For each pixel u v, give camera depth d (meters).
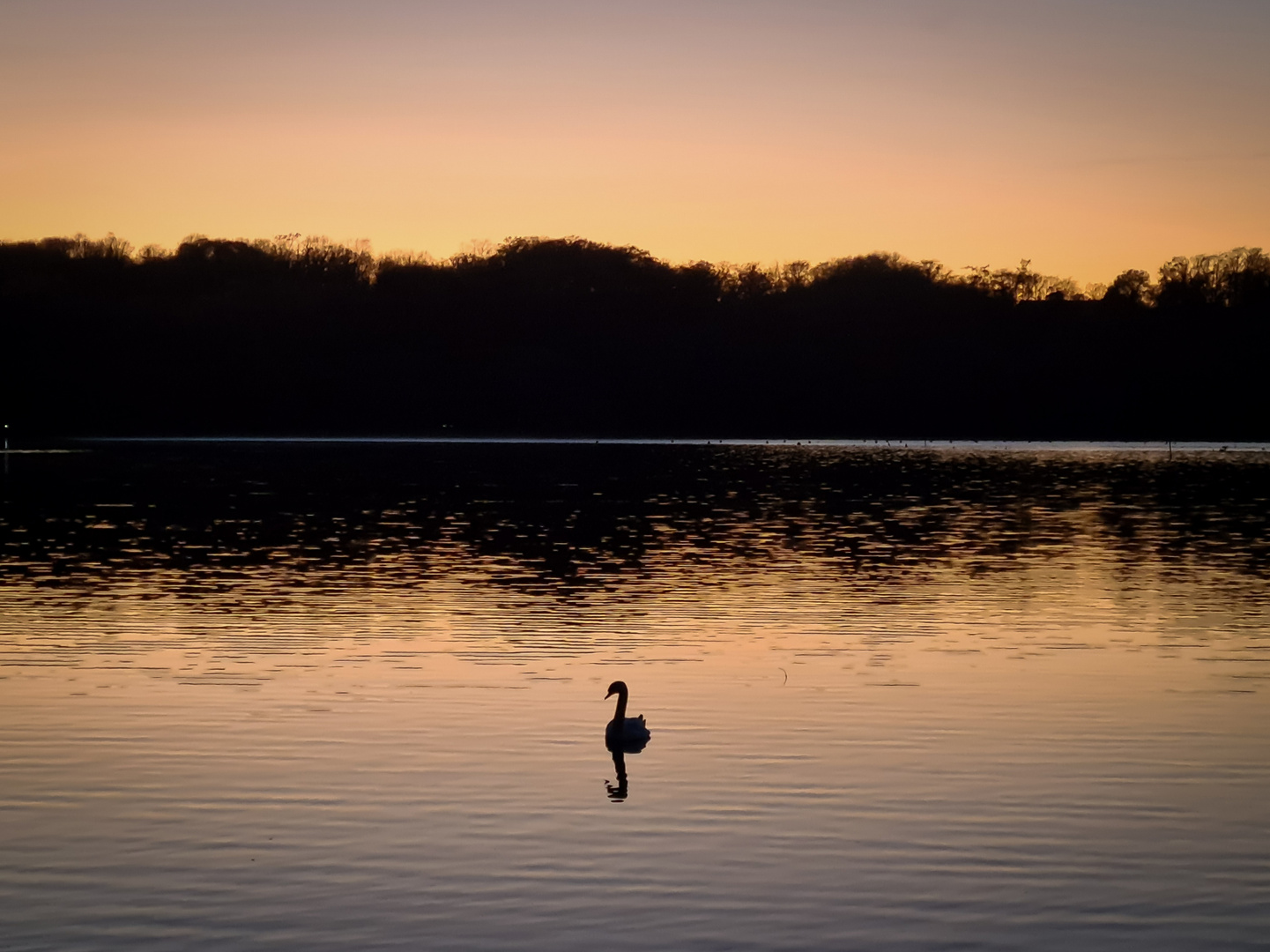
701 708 20.88
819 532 47.75
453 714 20.48
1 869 14.33
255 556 40.25
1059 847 14.91
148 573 36.28
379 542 44.38
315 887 13.88
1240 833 15.34
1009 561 38.94
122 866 14.39
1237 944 12.57
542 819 15.81
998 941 12.66
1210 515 54.25
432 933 12.81
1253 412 144.00
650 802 16.39
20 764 17.88
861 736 19.25
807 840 15.13
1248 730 19.52
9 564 38.09
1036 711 20.58
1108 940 12.66
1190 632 27.09
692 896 13.62
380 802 16.39
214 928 12.91
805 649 25.45
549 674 23.22
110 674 23.11
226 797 16.58
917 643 25.95
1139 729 19.58
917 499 63.19
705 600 31.41
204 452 115.75
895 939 12.68
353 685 22.33
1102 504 59.69
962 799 16.50
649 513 55.88
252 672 23.36
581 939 12.68
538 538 45.78
